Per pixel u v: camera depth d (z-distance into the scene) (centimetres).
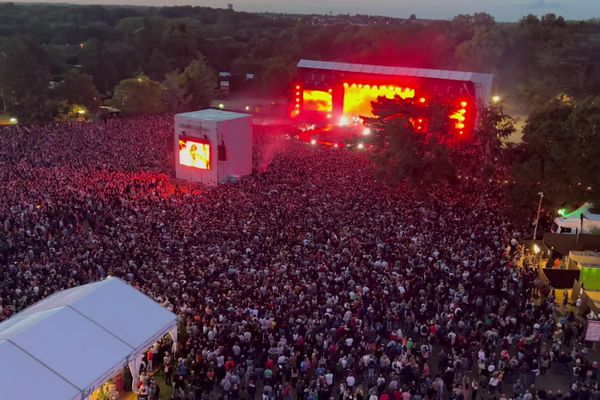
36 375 1845
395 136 4791
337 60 14012
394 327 2581
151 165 5731
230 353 2288
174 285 2742
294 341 2345
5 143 6169
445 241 3506
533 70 10931
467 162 4762
